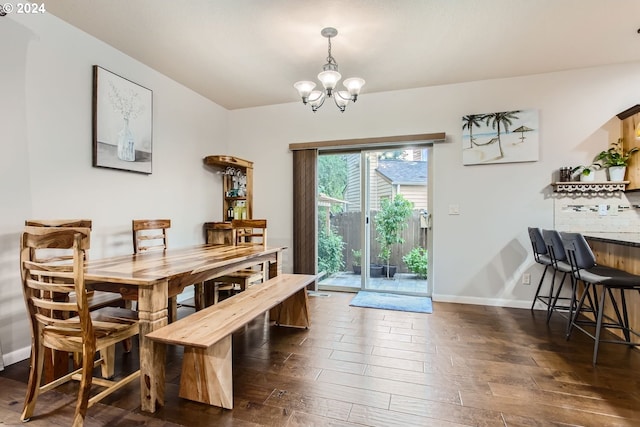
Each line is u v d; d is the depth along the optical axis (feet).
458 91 12.22
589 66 10.82
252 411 5.45
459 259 12.26
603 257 9.59
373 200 13.96
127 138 10.15
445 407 5.54
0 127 7.10
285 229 14.61
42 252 7.91
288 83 12.39
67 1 7.50
